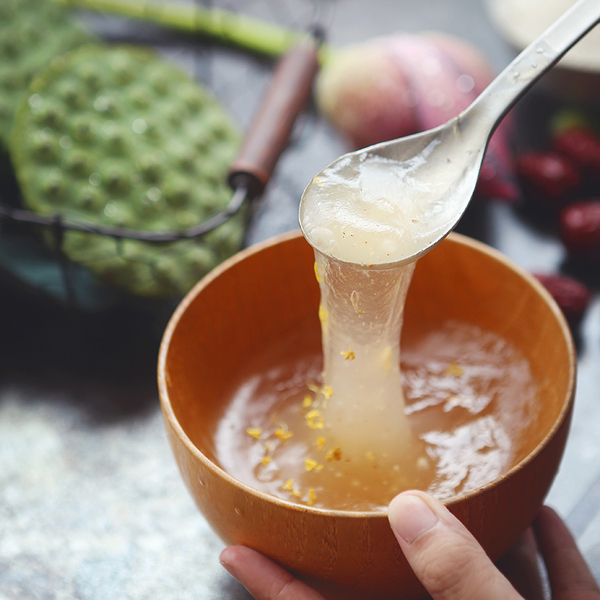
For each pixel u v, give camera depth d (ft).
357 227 1.15
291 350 1.38
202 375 1.29
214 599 1.28
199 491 1.13
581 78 1.66
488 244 1.62
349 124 1.62
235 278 1.30
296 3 1.96
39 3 1.62
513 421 1.28
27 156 1.46
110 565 1.31
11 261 1.49
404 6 1.96
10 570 1.30
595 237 1.55
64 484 1.39
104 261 1.43
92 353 1.52
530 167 1.62
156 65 1.58
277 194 1.67
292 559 1.11
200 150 1.55
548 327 1.25
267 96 1.55
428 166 1.18
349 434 1.25
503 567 1.29
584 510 1.34
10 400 1.47
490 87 1.17
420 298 1.37
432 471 1.25
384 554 1.08
